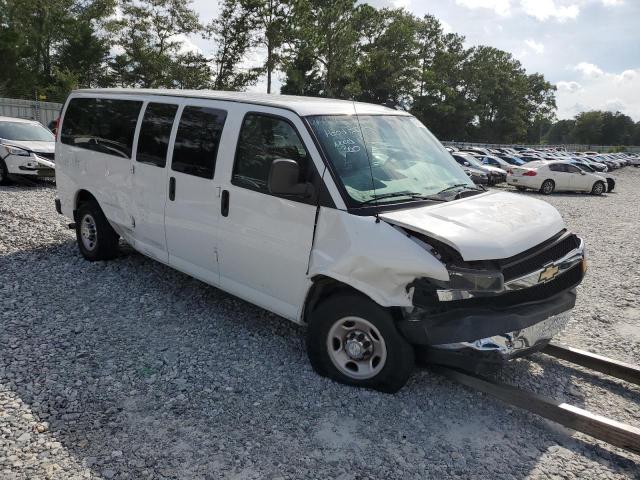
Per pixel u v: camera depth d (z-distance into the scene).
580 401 4.04
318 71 62.56
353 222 3.65
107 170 5.92
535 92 118.25
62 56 49.00
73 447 3.12
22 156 11.66
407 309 3.54
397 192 3.96
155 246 5.46
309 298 4.09
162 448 3.17
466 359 3.52
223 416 3.53
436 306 3.43
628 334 5.55
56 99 41.62
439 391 3.97
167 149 5.11
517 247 3.52
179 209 4.98
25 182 12.45
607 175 28.45
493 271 3.36
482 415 3.72
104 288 5.72
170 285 5.89
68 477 2.87
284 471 3.04
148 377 3.96
